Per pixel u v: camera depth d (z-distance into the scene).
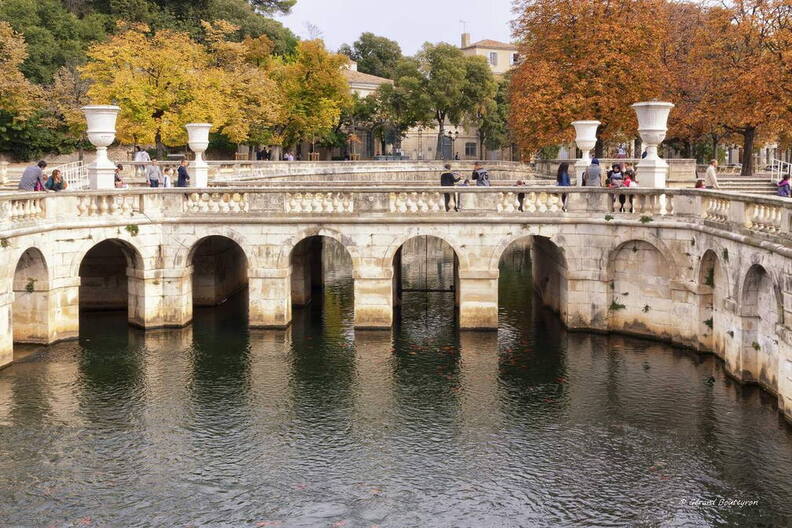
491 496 17.11
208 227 29.05
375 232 28.64
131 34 48.28
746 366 22.92
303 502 16.80
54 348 26.64
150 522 15.97
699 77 44.25
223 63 57.22
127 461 18.52
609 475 18.00
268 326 29.34
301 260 33.03
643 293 27.88
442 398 22.52
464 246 28.56
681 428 20.31
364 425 20.69
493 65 105.44
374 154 89.44
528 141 46.69
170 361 25.53
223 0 77.31
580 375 24.28
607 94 43.47
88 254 32.09
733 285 23.28
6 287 24.09
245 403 22.08
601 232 28.06
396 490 17.34
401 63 78.19
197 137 34.59
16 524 15.77
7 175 44.56
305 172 51.66
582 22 43.94
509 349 26.92
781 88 38.22
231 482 17.62
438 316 31.61
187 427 20.44
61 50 62.94
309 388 23.25
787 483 17.47
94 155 63.25
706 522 16.03
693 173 40.06
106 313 32.03
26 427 20.23
